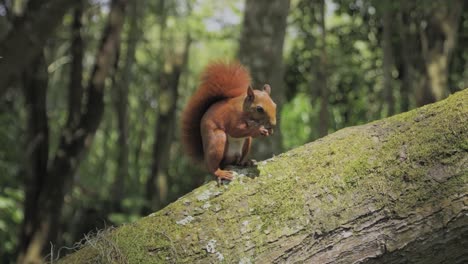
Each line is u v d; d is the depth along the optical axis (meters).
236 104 3.44
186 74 13.86
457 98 3.29
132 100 15.43
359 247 3.02
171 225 3.07
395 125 3.29
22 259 8.12
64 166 8.27
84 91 9.55
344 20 13.04
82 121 8.36
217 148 3.37
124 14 8.64
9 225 9.35
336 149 3.25
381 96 11.10
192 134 3.69
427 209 3.01
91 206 10.26
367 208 3.05
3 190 9.77
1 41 6.69
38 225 8.18
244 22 7.93
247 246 2.99
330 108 11.74
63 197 8.27
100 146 14.95
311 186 3.12
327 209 3.06
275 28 7.83
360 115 11.62
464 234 2.99
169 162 12.38
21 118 12.28
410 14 9.11
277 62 7.84
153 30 15.53
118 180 10.73
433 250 3.02
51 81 13.55
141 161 14.48
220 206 3.10
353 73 11.52
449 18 8.12
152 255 2.99
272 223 3.04
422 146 3.15
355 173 3.13
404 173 3.10
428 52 8.20
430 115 3.26
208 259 2.97
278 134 7.67
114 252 3.02
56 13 6.79
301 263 3.00
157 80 12.90
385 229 3.03
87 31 11.23
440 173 3.06
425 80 8.12
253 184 3.16
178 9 13.41
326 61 9.32
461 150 3.10
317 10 10.39
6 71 6.68
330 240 3.03
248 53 7.80
